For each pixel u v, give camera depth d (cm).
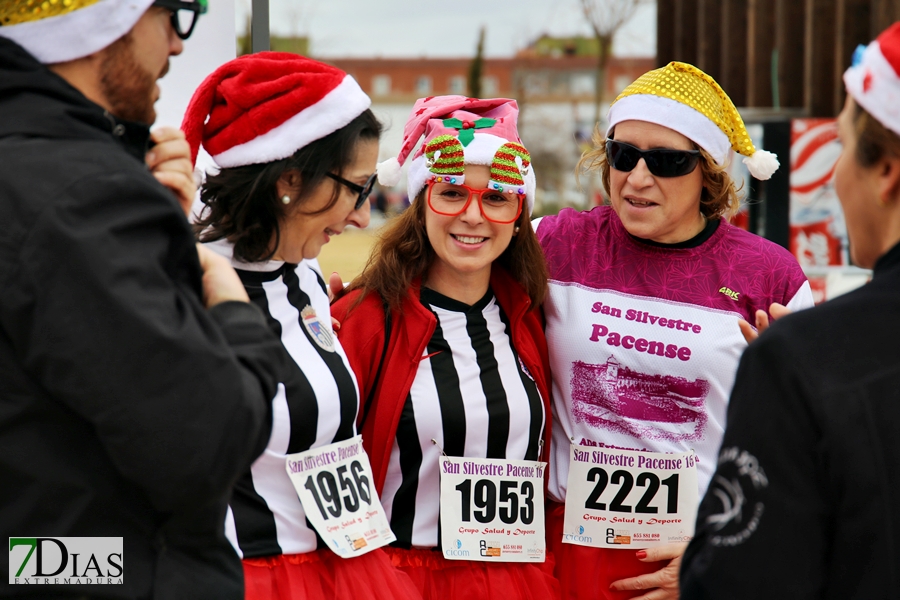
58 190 140
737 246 298
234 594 166
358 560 251
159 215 146
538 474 293
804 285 293
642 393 292
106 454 149
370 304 292
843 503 143
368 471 260
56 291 138
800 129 621
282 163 232
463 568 281
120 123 158
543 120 2600
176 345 141
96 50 153
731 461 150
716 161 291
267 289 249
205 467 143
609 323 295
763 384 150
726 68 838
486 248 284
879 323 149
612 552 293
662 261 297
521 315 298
